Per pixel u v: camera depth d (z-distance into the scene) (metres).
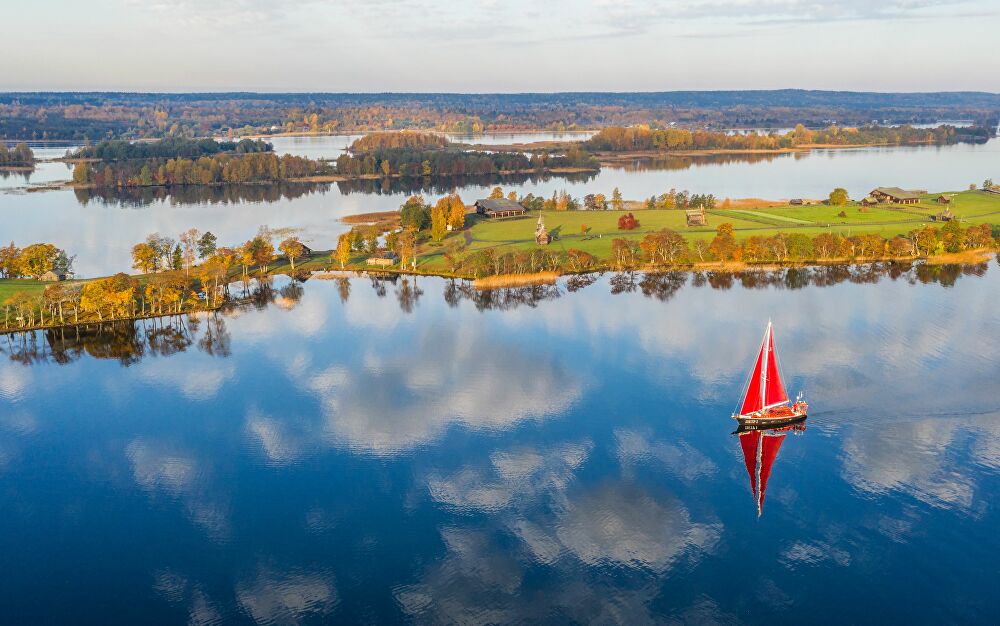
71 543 101.12
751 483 112.50
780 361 153.75
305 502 109.56
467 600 89.81
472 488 112.31
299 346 171.75
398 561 96.75
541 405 138.38
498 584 92.50
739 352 161.88
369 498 110.25
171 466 119.81
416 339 174.62
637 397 141.12
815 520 103.69
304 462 120.25
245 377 154.25
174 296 197.12
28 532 103.44
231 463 120.44
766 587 91.50
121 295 190.12
